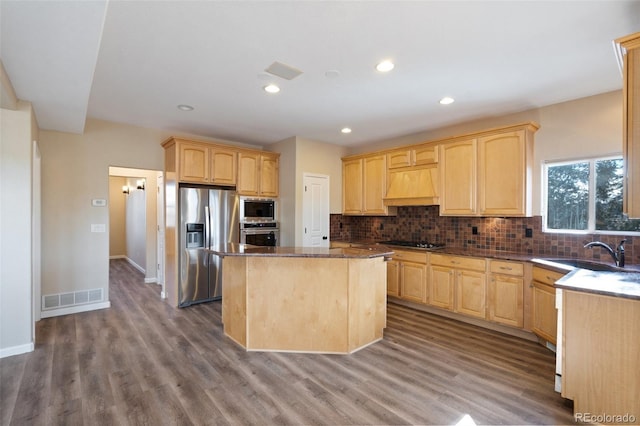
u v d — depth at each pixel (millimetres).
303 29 2160
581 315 2016
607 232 3250
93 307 4230
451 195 4145
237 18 2031
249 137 5211
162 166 4773
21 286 2904
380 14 1994
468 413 2064
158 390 2314
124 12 1960
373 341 3189
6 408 2096
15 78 2455
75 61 2201
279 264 2982
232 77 2916
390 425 1949
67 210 4047
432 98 3426
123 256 8984
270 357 2857
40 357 2822
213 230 4656
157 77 2914
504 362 2781
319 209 5441
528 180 3564
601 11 1952
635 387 1828
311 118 4152
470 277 3723
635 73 1838
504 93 3287
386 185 4988
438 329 3586
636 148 1842
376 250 3211
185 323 3734
